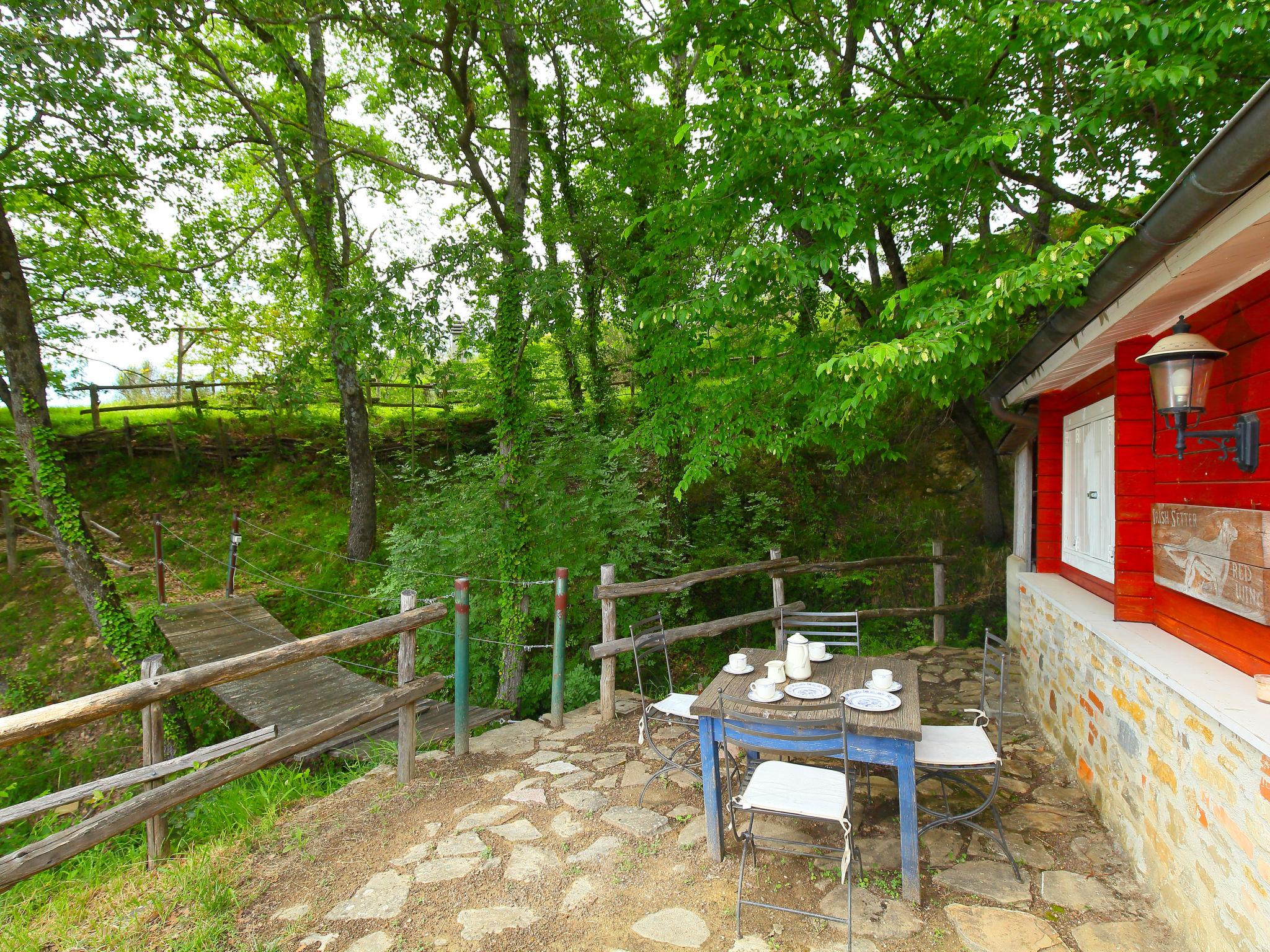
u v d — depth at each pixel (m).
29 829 6.53
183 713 7.66
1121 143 5.85
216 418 12.57
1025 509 6.84
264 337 12.99
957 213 6.02
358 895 2.94
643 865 3.09
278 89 10.49
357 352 7.80
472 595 7.63
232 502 11.47
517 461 7.35
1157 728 2.74
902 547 9.31
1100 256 4.22
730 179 5.16
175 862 3.31
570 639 8.05
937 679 6.21
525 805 3.76
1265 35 4.18
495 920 2.73
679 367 6.68
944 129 4.71
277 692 6.59
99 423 11.86
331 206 10.10
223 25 9.48
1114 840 3.20
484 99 9.39
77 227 8.67
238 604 9.04
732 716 2.86
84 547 7.52
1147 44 4.16
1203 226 2.20
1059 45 4.41
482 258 7.01
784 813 2.61
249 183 11.52
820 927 2.60
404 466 9.96
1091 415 4.65
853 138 4.53
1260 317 2.48
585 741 4.79
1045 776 3.98
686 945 2.53
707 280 6.98
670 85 8.02
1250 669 2.52
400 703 4.10
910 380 4.68
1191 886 2.40
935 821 3.07
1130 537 3.51
